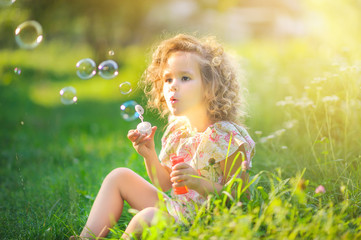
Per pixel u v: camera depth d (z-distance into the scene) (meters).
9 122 5.82
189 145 1.99
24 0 9.06
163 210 1.76
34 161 3.81
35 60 12.45
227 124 1.94
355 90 2.64
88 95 8.88
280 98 4.19
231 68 2.11
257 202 1.68
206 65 1.97
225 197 1.64
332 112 2.71
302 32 11.56
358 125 2.66
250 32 13.77
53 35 13.53
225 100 2.02
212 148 1.90
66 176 3.03
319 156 2.58
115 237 1.87
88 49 12.88
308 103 2.59
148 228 1.59
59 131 5.32
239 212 1.56
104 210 1.90
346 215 1.70
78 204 2.39
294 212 1.60
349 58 3.22
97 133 5.21
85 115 6.65
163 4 14.04
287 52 6.35
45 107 7.34
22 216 2.30
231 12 14.73
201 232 1.57
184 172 1.74
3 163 3.69
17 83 8.80
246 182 1.81
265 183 2.36
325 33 5.61
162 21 13.24
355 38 4.69
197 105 1.98
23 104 7.36
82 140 4.67
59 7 10.30
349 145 2.73
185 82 1.92
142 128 2.02
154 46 2.42
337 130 2.80
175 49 1.97
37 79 10.34
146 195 1.98
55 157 3.95
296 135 3.03
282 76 4.58
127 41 12.71
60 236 2.04
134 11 11.92
